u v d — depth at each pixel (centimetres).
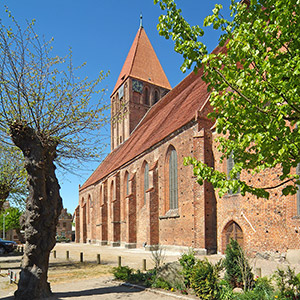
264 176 1806
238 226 2045
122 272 1372
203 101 2586
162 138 2927
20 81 1103
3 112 1155
